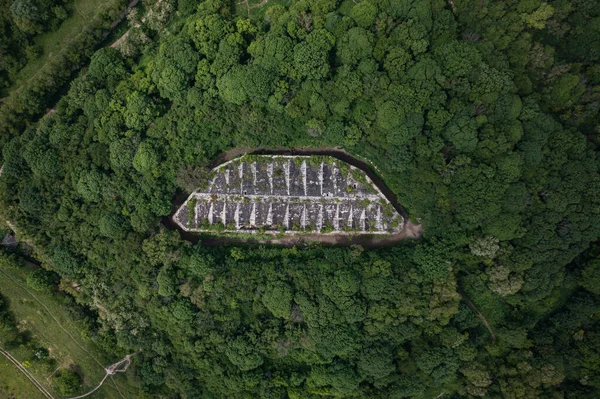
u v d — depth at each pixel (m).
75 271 77.44
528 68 69.44
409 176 73.31
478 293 74.06
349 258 73.75
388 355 72.00
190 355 76.19
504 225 67.75
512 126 66.88
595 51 67.69
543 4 66.56
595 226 68.00
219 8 75.81
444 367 72.00
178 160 75.88
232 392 76.56
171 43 74.62
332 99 71.19
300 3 73.44
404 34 68.19
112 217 74.88
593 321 72.12
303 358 74.94
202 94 74.12
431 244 72.81
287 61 71.56
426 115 69.06
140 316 76.94
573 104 69.94
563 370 71.25
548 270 69.75
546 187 68.56
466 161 67.50
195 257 74.06
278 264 75.12
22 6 73.00
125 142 73.81
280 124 74.50
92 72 77.06
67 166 75.75
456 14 71.06
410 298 71.19
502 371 72.94
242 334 74.56
